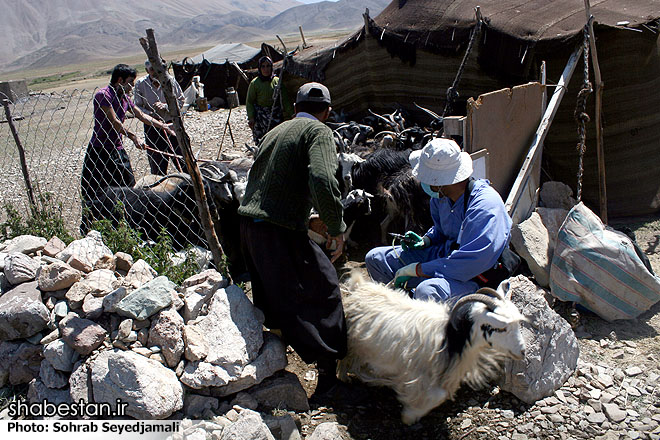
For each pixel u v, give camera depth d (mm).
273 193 3115
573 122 6273
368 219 6215
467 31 7246
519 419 3203
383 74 8758
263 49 21172
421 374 3113
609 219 6391
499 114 4863
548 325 3408
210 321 3264
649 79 6121
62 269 3428
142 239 4660
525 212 5305
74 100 23312
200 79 20172
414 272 3625
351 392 3412
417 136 6754
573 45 5914
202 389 3105
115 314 3264
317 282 3211
